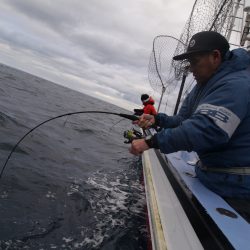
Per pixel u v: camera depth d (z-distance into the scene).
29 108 11.95
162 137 1.79
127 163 6.88
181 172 2.45
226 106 1.71
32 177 3.91
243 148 1.90
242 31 4.95
